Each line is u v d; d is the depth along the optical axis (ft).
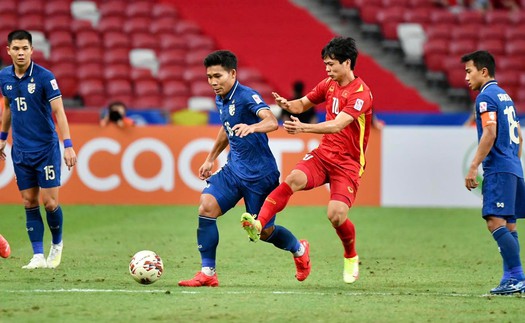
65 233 147.64
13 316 77.10
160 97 248.93
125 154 186.19
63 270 108.58
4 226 152.87
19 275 103.14
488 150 92.17
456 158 190.60
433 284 102.22
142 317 77.20
